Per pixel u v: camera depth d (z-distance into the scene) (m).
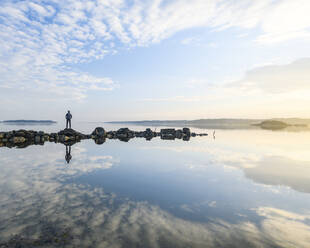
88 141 33.94
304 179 11.77
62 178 11.30
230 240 5.55
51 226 6.06
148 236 5.65
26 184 10.04
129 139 40.28
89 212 7.11
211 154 20.84
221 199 8.69
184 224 6.43
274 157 19.25
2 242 5.19
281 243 5.46
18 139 31.39
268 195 9.21
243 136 50.38
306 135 53.97
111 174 12.44
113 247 5.10
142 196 8.88
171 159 17.83
